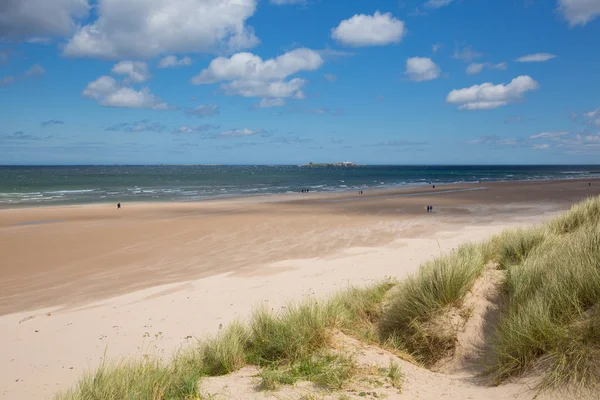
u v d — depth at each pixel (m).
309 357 4.31
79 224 22.77
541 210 26.17
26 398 5.01
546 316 3.76
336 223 22.00
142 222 23.25
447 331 4.95
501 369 3.72
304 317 4.98
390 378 3.85
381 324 5.76
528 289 4.86
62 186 64.19
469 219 22.53
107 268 13.70
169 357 5.87
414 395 3.50
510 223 20.22
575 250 5.20
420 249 13.70
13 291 11.27
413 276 6.83
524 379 3.49
